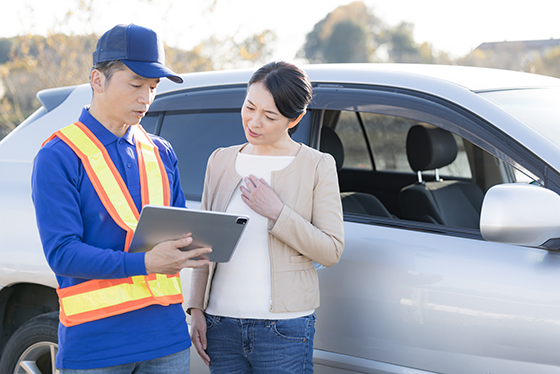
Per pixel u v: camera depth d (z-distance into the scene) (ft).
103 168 5.46
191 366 7.92
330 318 6.92
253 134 5.96
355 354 6.79
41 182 5.20
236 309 6.07
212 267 6.39
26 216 8.65
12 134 9.71
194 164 8.47
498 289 6.03
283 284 5.96
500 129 6.40
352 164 12.73
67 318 5.36
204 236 5.28
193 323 6.45
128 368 5.59
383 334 6.60
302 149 6.23
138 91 5.43
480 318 6.08
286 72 5.74
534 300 5.85
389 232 6.86
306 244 5.81
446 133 9.27
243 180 6.24
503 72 8.36
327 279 6.94
